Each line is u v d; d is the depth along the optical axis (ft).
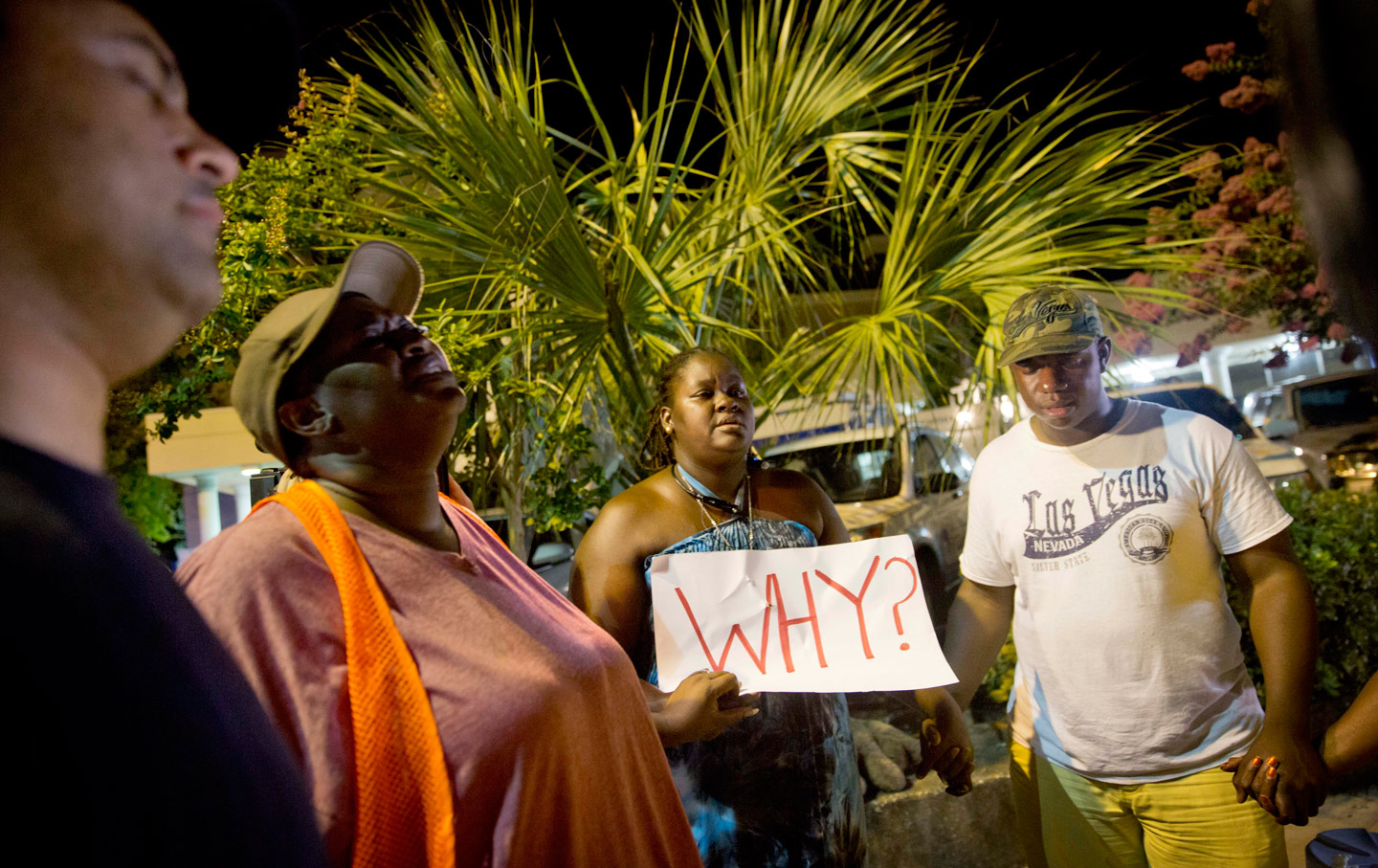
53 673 1.50
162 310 1.94
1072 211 11.68
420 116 10.12
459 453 10.67
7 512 1.55
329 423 3.68
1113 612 6.50
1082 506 6.71
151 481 21.39
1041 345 6.45
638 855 4.00
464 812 3.27
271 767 2.03
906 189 12.10
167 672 1.78
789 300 12.37
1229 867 6.23
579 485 9.91
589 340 10.06
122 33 1.89
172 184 1.96
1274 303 18.54
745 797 6.02
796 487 7.14
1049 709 7.00
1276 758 5.66
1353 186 1.02
